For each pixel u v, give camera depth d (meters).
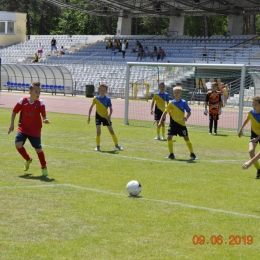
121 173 14.35
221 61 54.91
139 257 7.78
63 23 106.75
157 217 9.90
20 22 82.62
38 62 71.44
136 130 26.05
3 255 7.69
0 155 16.64
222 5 61.31
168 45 64.94
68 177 13.52
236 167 16.00
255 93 33.66
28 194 11.40
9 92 58.31
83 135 22.98
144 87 47.84
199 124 30.73
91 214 9.97
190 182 13.38
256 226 9.50
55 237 8.56
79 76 63.38
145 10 64.31
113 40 71.38
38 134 13.57
